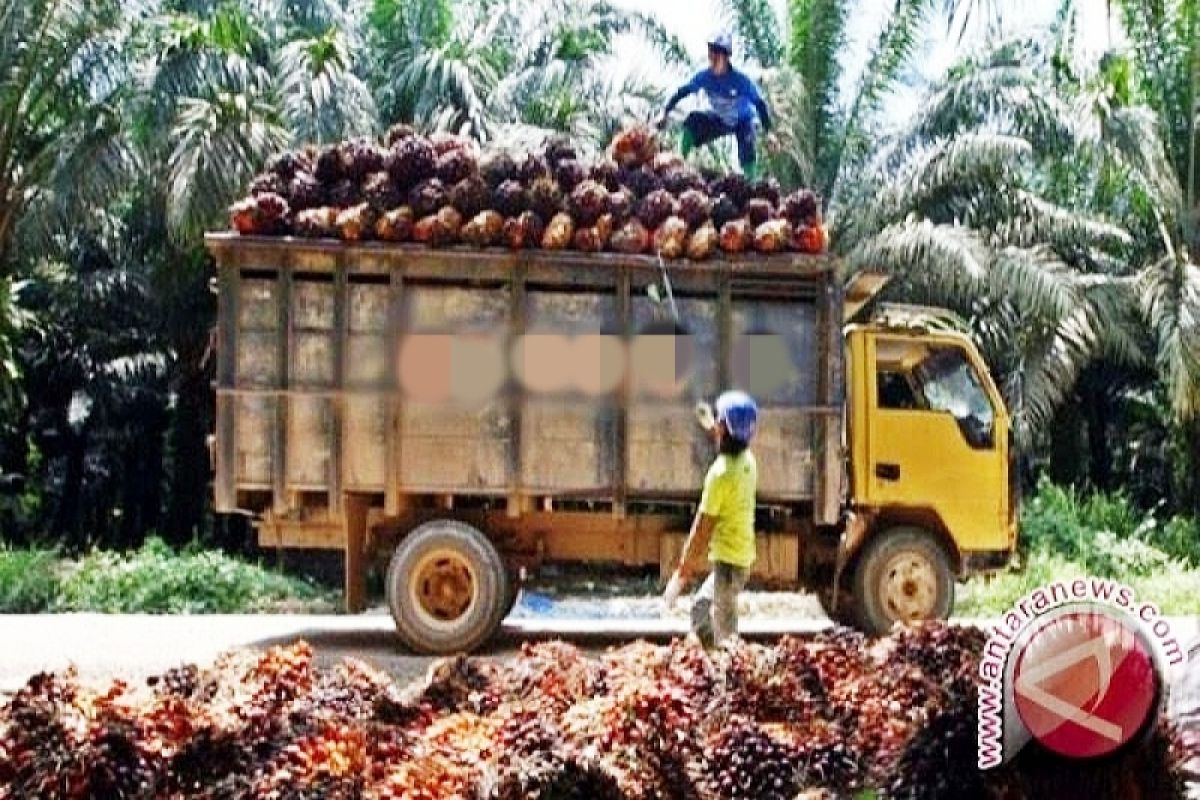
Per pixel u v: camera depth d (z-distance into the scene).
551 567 11.63
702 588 7.83
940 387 10.88
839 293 10.43
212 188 16.56
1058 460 23.67
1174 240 20.09
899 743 3.26
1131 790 2.96
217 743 3.34
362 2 22.59
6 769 3.20
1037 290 18.36
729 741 3.43
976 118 19.17
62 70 19.23
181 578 15.58
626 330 10.33
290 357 10.19
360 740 3.37
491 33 21.70
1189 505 20.94
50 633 11.45
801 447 10.43
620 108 19.36
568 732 3.34
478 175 10.43
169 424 24.09
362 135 17.34
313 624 12.23
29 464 23.97
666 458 10.34
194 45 17.77
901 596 10.66
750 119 11.88
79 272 23.31
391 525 10.60
